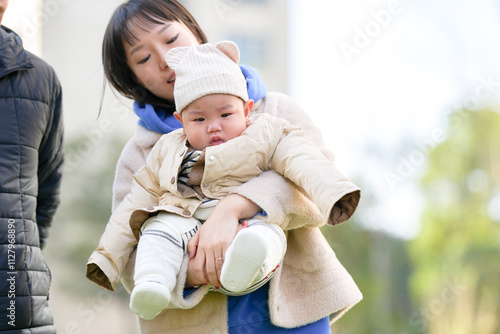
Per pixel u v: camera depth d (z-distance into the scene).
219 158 3.65
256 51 45.69
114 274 3.82
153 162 3.93
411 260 36.31
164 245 3.51
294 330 3.88
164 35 4.26
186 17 4.45
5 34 4.61
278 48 46.00
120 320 23.81
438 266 35.62
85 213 22.64
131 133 22.47
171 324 3.88
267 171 3.75
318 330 3.93
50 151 4.97
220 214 3.57
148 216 3.72
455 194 36.62
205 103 3.67
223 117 3.71
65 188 22.39
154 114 4.23
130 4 4.35
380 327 34.75
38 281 4.48
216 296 3.81
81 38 25.88
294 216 3.74
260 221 3.59
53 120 4.93
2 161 4.45
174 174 3.70
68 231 22.73
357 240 35.34
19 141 4.52
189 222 3.64
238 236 3.27
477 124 35.16
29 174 4.55
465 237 36.22
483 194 36.31
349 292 3.95
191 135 3.74
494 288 34.56
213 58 3.73
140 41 4.25
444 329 33.00
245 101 3.81
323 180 3.45
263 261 3.27
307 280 3.95
